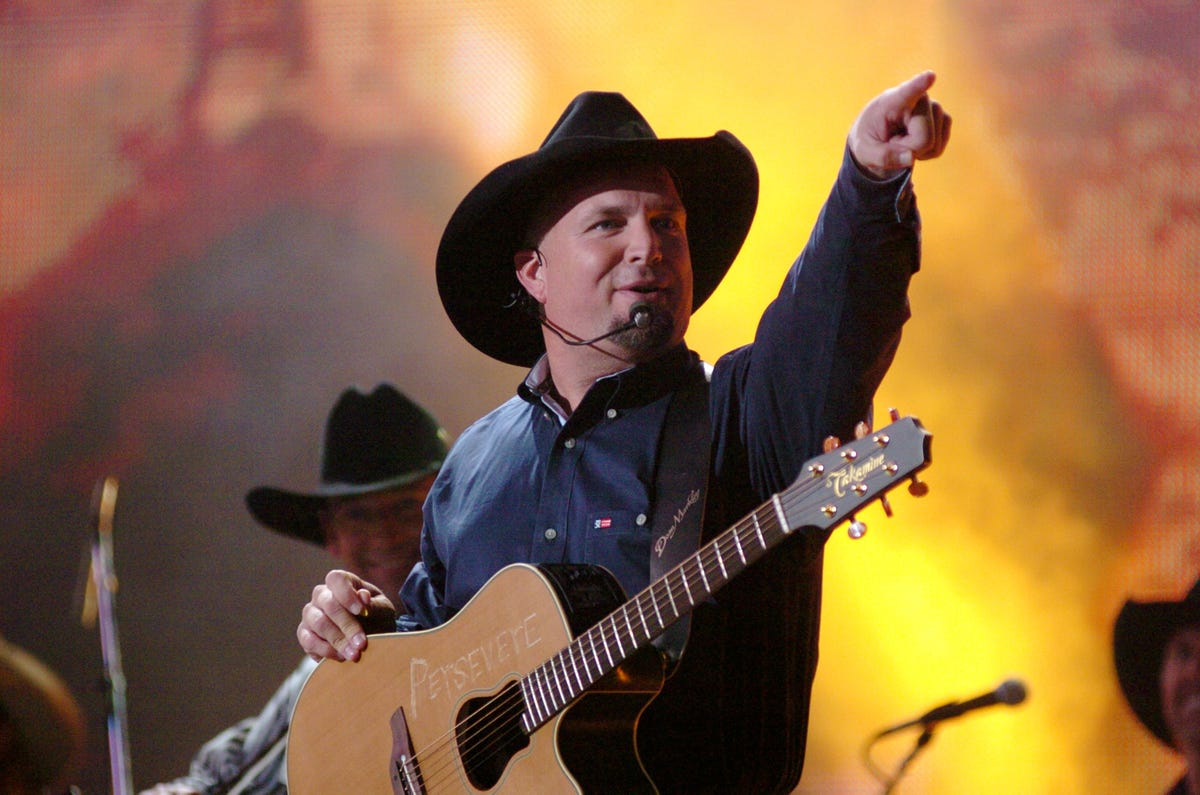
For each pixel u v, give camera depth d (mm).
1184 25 21859
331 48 25828
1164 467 21891
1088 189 22344
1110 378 22219
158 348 26094
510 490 8086
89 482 25906
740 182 8484
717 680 7148
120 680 12820
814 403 6938
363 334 25859
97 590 13156
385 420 14547
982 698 9305
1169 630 13070
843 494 6035
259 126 26047
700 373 7918
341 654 8305
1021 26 22672
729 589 7238
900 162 6312
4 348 26203
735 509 7457
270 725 14055
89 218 26234
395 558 14320
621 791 6863
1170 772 20984
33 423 26062
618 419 7758
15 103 26297
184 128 26125
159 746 24688
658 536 7352
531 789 7023
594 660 6824
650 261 7844
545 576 7207
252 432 25781
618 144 7863
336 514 14422
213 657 25125
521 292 8680
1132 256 22188
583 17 24906
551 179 8211
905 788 21844
